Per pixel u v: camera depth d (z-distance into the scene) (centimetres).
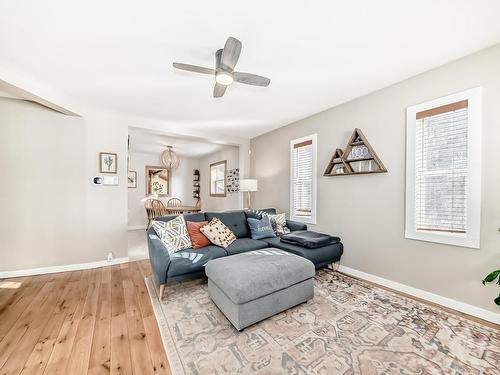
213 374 144
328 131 351
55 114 323
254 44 199
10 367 149
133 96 305
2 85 243
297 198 411
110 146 360
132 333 185
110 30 180
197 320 203
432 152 242
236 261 228
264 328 190
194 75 251
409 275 257
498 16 167
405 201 260
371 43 199
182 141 559
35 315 211
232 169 616
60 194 327
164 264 238
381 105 284
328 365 151
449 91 229
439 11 163
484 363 153
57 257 326
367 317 207
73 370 147
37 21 169
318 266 300
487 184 205
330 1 153
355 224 312
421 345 170
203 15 165
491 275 176
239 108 349
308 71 244
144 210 734
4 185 300
